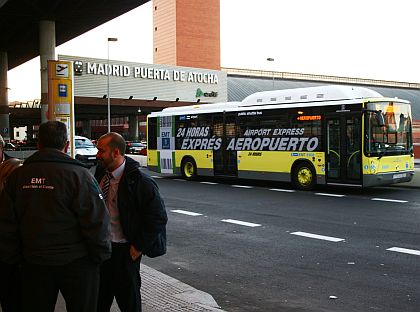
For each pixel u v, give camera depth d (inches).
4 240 125.6
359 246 335.9
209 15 4352.9
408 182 707.4
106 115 3112.7
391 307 215.2
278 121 682.2
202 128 797.9
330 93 625.0
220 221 440.8
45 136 131.4
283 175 677.9
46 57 1752.0
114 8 1690.5
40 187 125.0
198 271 281.9
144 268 276.2
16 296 156.9
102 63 2281.0
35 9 1641.2
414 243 341.7
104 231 128.6
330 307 216.5
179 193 648.4
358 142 590.2
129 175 156.8
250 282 258.2
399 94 4242.1
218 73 2664.9
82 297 129.6
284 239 363.3
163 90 2474.2
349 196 597.0
